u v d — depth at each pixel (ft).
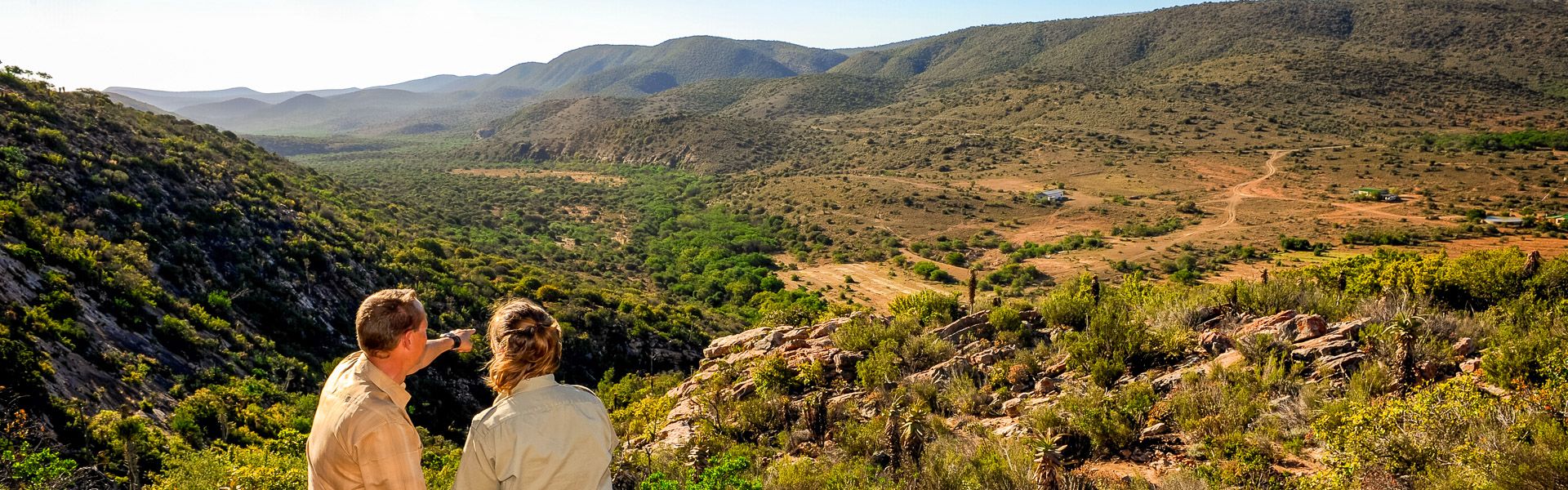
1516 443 17.53
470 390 124.67
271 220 160.76
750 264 342.03
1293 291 42.63
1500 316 34.81
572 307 164.76
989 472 23.06
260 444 74.90
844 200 460.14
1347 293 43.83
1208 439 23.45
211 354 98.07
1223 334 34.91
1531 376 22.68
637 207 521.24
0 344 61.46
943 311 53.26
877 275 322.96
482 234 346.13
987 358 39.45
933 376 37.37
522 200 533.14
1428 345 27.86
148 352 86.94
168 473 42.22
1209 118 654.12
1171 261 298.35
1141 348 34.19
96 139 159.74
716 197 536.42
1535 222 319.27
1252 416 25.20
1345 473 19.11
